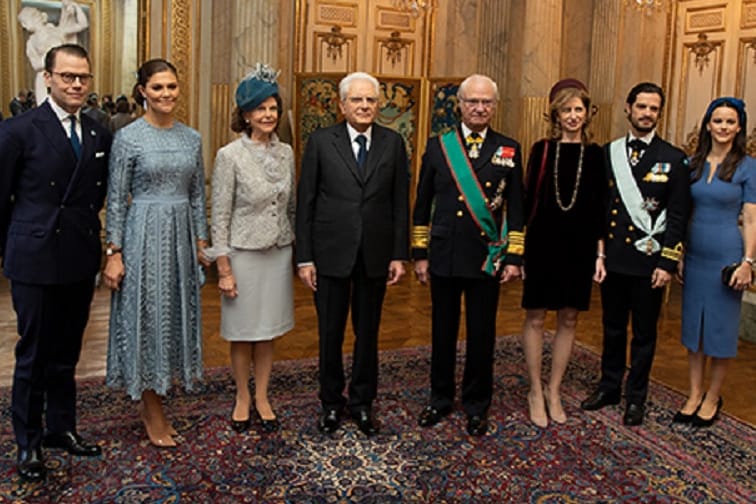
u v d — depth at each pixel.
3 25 10.76
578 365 4.47
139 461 2.99
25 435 2.81
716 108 3.40
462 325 5.39
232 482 2.85
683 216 3.43
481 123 3.25
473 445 3.26
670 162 3.44
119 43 11.85
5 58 10.84
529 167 3.48
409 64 8.22
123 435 3.23
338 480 2.90
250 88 3.05
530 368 3.54
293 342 4.79
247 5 6.45
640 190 3.46
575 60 7.94
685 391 4.08
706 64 6.86
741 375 4.45
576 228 3.40
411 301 6.09
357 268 3.22
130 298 2.90
